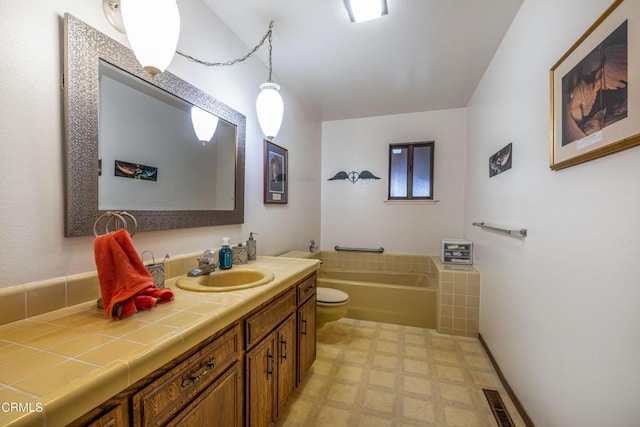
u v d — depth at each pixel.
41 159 0.88
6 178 0.81
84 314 0.89
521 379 1.51
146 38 0.91
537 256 1.37
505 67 1.88
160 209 1.32
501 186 1.93
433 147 3.39
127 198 1.16
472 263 2.78
